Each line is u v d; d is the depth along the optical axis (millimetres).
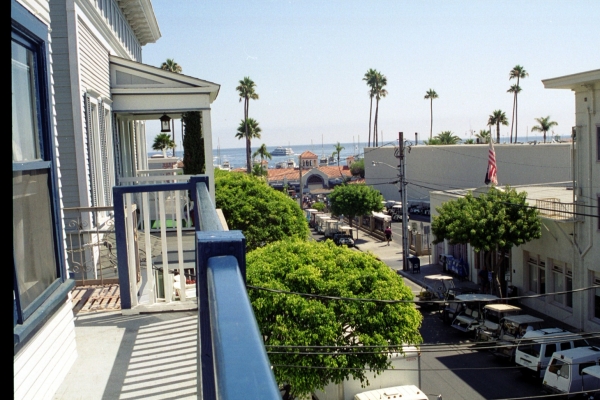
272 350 13703
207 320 1974
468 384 18359
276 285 13977
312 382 13695
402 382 15117
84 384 3910
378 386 15000
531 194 31969
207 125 15281
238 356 1013
